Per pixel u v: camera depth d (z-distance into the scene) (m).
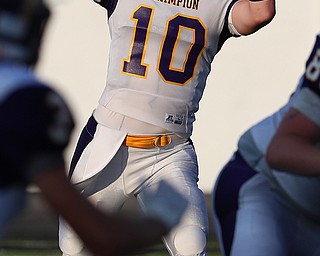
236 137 35.94
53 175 8.02
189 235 15.88
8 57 8.29
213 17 16.83
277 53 35.94
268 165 11.27
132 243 8.19
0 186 8.08
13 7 8.24
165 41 16.67
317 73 10.98
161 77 16.70
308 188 12.17
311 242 12.54
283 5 35.84
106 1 17.03
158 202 14.42
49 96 8.05
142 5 16.77
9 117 7.90
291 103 12.41
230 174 12.85
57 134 8.00
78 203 8.07
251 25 16.64
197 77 17.00
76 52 34.91
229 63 35.78
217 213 12.89
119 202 17.22
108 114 16.89
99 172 16.83
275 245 12.18
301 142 10.77
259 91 35.91
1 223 8.32
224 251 12.65
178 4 16.81
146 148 16.75
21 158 7.93
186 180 16.53
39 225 29.59
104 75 35.09
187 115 17.00
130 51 16.73
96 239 8.07
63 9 34.72
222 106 35.91
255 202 12.46
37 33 8.42
